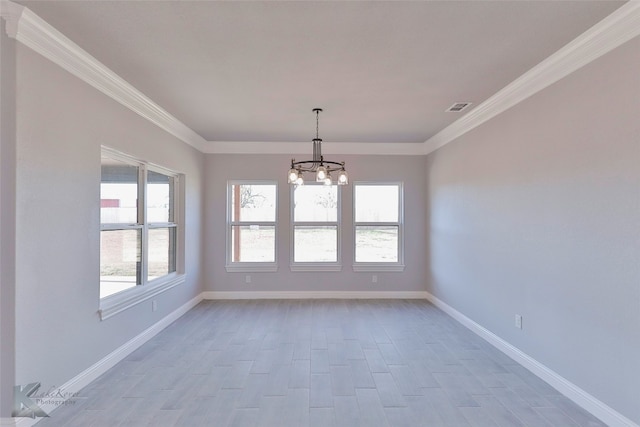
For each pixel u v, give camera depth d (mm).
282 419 2344
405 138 5426
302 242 5891
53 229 2445
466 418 2361
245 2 2055
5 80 2094
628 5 2047
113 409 2449
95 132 2912
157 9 2119
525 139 3158
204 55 2705
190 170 5090
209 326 4309
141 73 3020
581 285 2514
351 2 2057
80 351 2729
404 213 5836
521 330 3215
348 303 5465
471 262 4191
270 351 3521
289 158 5781
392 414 2406
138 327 3637
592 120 2416
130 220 3672
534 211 3031
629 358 2146
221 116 4258
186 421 2312
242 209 5902
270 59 2773
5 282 2100
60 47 2428
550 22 2250
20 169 2168
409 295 5820
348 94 3520
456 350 3564
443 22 2260
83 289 2764
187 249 4988
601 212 2344
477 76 3080
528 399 2607
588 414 2410
